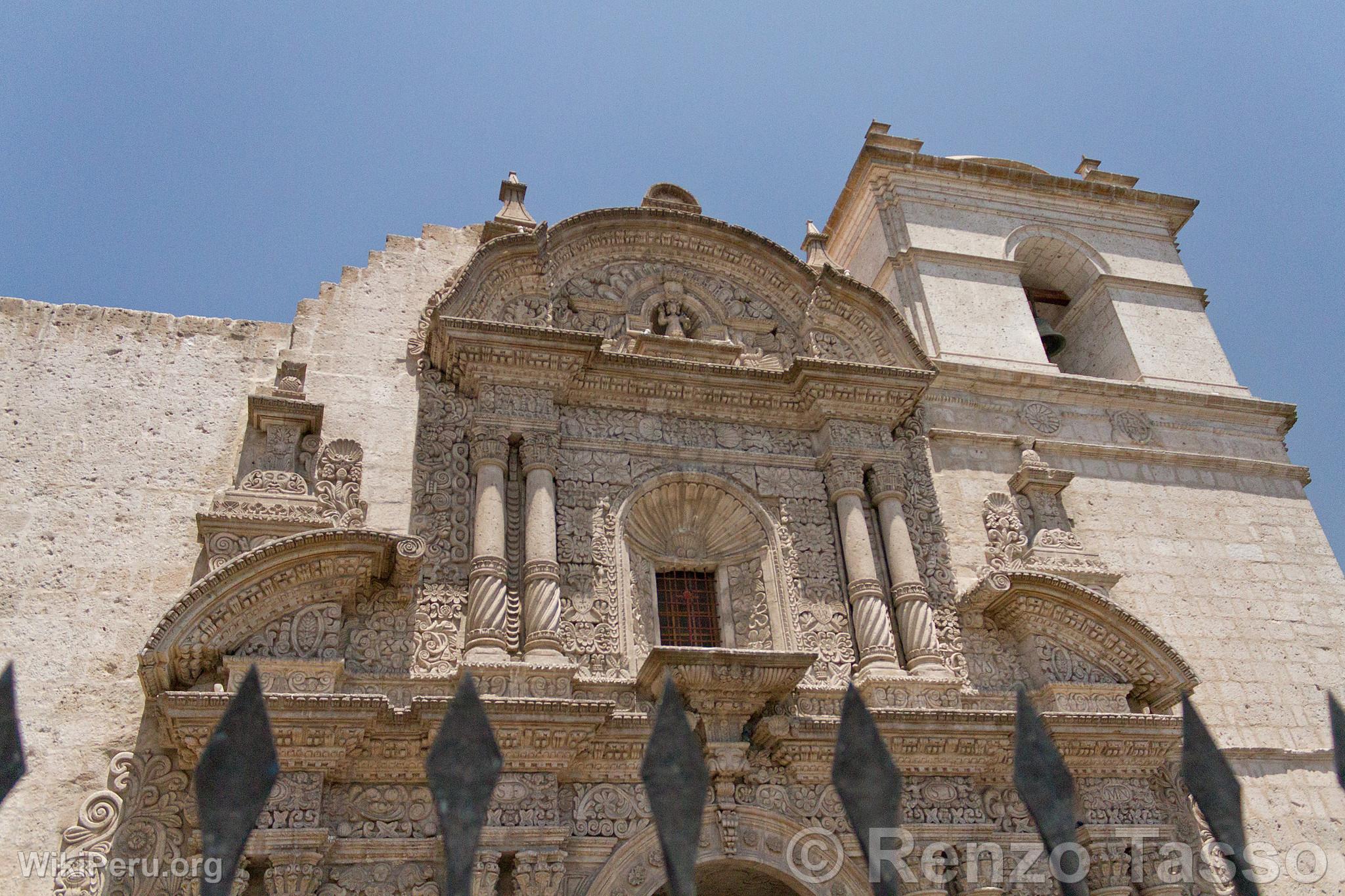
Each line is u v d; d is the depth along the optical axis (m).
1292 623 18.16
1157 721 14.80
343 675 12.77
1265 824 15.83
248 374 15.96
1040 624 15.84
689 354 17.66
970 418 18.70
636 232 18.38
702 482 16.34
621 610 14.79
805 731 13.59
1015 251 22.02
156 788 12.17
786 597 15.44
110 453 14.67
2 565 13.45
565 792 12.99
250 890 11.50
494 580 13.94
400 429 15.50
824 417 17.02
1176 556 18.30
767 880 14.20
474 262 16.33
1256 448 20.31
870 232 22.41
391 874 11.91
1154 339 21.48
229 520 13.44
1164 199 23.69
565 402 16.34
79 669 12.98
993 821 14.29
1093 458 18.97
